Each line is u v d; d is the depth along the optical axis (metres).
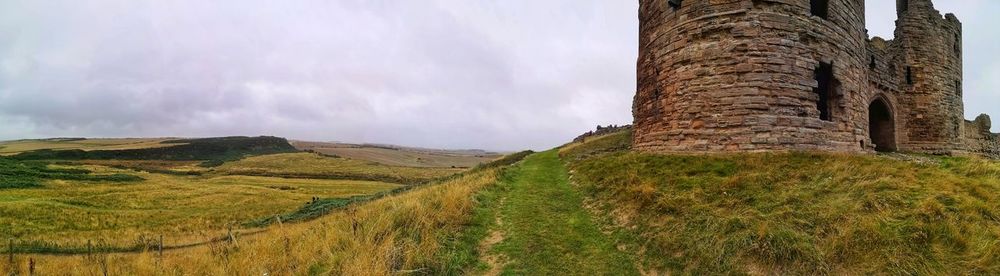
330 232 11.78
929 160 16.50
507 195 15.13
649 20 19.08
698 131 15.99
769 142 14.91
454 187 17.08
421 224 10.92
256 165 116.88
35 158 114.19
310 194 61.53
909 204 8.90
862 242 7.68
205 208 47.47
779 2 15.66
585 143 39.66
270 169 107.81
